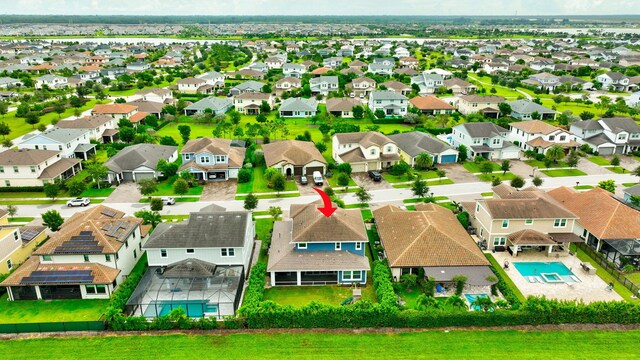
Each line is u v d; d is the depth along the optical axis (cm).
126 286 4478
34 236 5416
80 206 6775
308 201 6944
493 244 5447
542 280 4850
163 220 6281
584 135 9756
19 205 6831
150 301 4272
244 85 15275
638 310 4075
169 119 11988
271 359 3700
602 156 9262
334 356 3728
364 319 4059
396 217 5541
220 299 4416
